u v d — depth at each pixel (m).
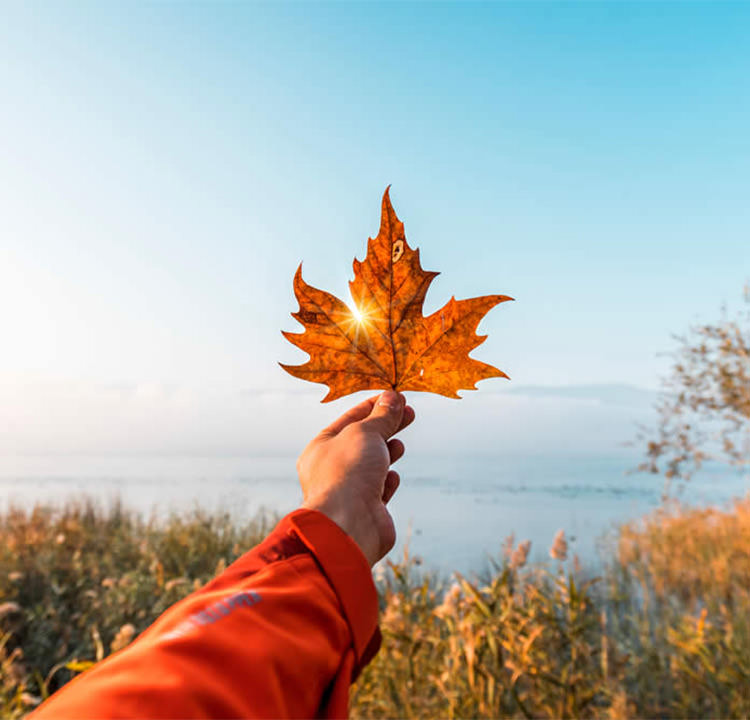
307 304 0.70
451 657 2.90
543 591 3.29
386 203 0.71
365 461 0.62
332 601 0.47
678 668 3.40
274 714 0.37
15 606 3.60
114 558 6.46
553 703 2.92
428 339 0.71
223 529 7.73
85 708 0.31
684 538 7.53
